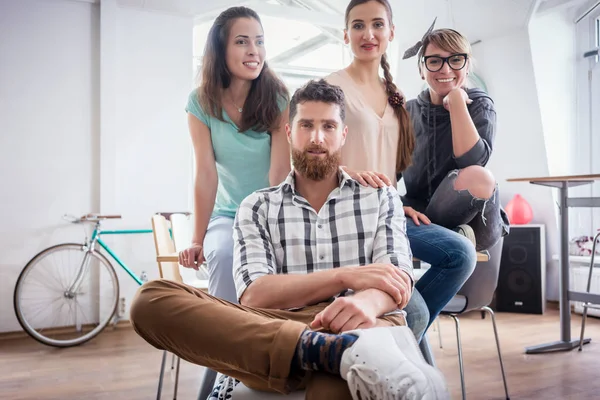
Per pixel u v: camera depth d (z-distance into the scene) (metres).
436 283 1.81
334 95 1.56
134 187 4.56
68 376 3.19
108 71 4.46
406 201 2.20
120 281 4.51
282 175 2.04
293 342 1.11
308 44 5.23
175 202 4.69
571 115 5.08
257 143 2.04
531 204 5.18
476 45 4.40
